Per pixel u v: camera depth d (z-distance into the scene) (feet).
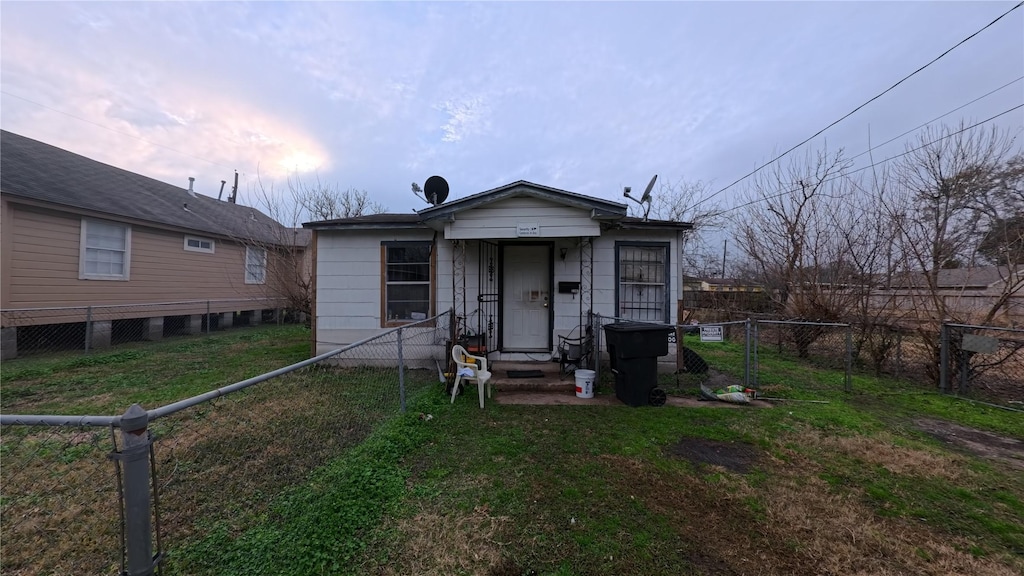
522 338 25.14
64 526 8.92
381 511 9.49
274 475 11.16
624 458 12.69
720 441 14.24
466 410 17.37
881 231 26.13
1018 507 10.14
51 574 7.48
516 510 9.70
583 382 19.29
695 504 10.09
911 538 8.84
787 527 9.18
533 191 20.49
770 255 33.53
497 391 20.38
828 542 8.65
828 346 29.32
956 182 23.11
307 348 33.14
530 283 25.29
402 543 8.38
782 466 12.31
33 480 10.93
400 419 15.21
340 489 10.18
